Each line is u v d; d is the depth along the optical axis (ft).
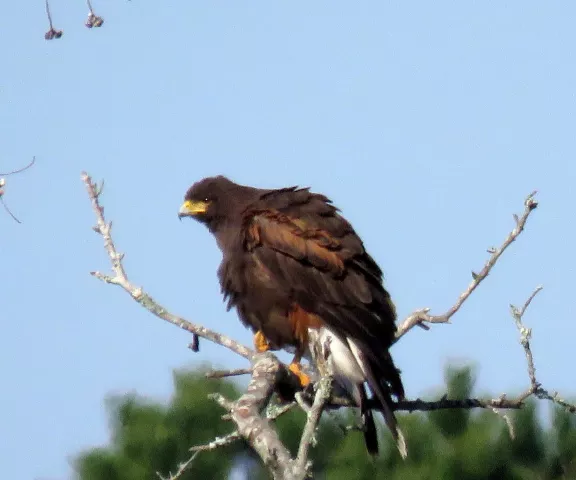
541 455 67.56
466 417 66.13
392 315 45.65
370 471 63.21
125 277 41.55
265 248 46.52
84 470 65.46
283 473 29.86
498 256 40.91
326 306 45.11
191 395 65.98
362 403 42.09
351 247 46.52
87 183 41.75
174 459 65.21
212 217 48.91
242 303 47.11
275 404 43.34
